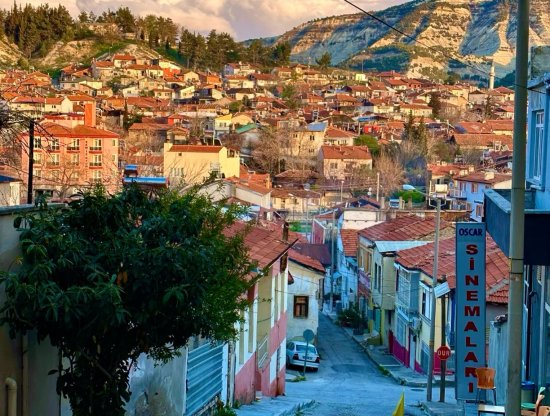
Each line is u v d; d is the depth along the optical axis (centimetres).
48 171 5509
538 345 2038
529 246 1587
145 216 1241
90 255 1128
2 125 1728
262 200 7244
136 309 1131
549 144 1950
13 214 1133
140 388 1564
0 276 1035
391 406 3009
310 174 12250
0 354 1101
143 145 11281
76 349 1120
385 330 5338
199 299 1144
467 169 11025
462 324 2191
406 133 15612
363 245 6112
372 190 11294
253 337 2772
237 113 17500
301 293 5066
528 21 1267
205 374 2084
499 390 2541
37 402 1226
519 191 1273
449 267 4009
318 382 4125
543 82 1997
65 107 13925
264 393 3044
